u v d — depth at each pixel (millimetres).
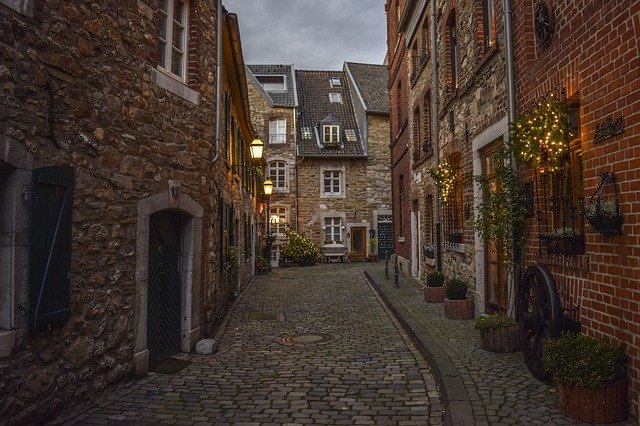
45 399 4578
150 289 6762
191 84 7676
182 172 7234
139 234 6098
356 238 29781
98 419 4773
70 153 4926
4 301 4234
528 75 6410
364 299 13383
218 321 9734
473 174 8938
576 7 5066
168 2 7137
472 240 9203
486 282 8773
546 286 5238
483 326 6660
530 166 6500
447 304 9055
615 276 4430
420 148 14797
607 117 4492
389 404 5195
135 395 5492
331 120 29859
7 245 4230
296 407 5137
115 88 5656
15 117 4227
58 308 4645
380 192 29922
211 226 8562
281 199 28906
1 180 4277
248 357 7246
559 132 5355
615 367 4188
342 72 35219
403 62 17219
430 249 12633
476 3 8719
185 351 7465
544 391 5016
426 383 5859
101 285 5426
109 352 5582
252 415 4926
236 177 14359
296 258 26203
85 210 5164
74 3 4988
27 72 4363
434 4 12016
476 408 4609
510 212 6707
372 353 7387
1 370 4059
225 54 10508
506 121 7172
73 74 4969
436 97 11844
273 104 29094
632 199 4145
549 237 5789
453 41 11133
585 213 4691
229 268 12031
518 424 4238
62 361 4805
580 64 4988
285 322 10180
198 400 5355
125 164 5836
